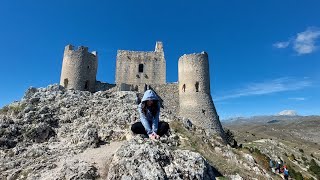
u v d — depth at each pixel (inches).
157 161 635.5
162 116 1309.1
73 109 1259.2
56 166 770.2
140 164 617.3
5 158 877.8
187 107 1886.1
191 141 1122.0
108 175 637.3
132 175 596.4
